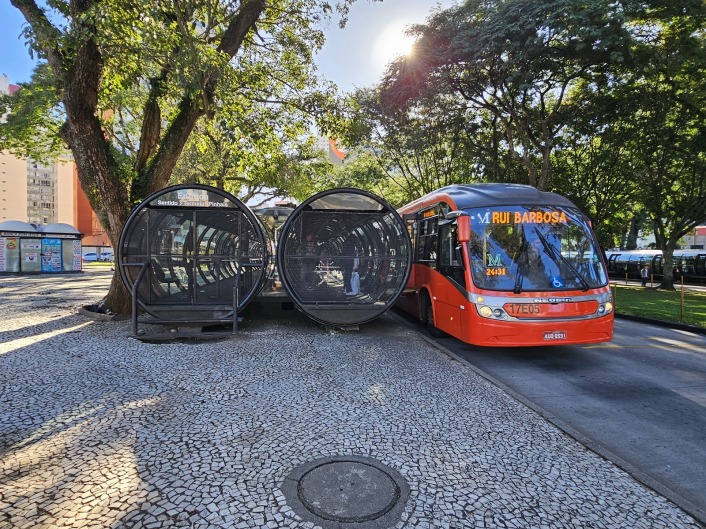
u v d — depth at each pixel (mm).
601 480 3400
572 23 11805
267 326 9289
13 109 17094
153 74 11438
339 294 8547
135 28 8016
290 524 2701
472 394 5238
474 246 7176
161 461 3402
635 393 5816
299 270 8469
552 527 2791
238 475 3236
